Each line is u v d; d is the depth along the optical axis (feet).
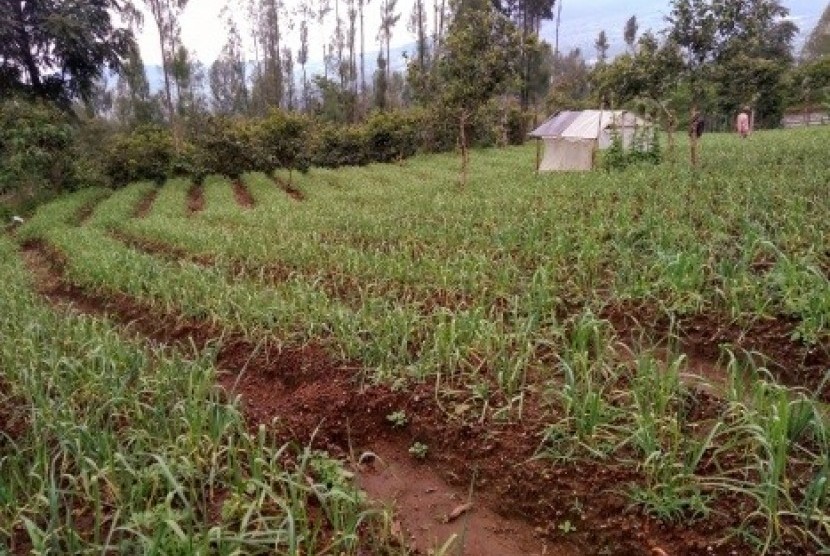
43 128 82.33
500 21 59.52
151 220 54.24
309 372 20.35
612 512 13.09
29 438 15.79
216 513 13.24
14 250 51.88
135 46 115.75
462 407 16.83
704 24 50.39
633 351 18.15
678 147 76.89
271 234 41.91
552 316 20.30
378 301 23.21
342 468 15.48
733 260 23.48
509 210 39.73
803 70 133.59
